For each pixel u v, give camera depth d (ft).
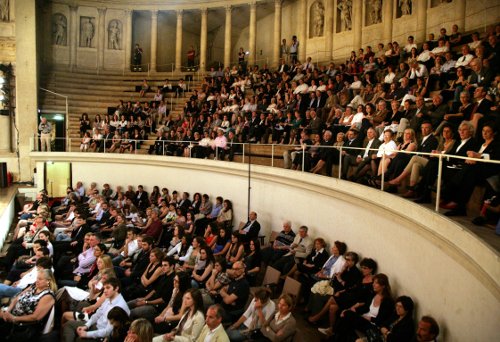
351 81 51.98
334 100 46.57
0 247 43.80
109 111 75.41
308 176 35.86
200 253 33.42
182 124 64.49
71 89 80.23
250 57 81.35
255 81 69.05
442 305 19.66
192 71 89.76
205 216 50.72
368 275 27.20
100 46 90.43
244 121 54.75
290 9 81.82
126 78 87.20
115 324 20.59
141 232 47.91
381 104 36.50
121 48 91.56
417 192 23.21
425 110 31.78
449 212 19.67
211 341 21.02
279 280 33.65
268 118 50.96
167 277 28.32
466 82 33.50
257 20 89.66
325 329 26.35
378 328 22.63
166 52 96.17
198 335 22.02
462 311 17.69
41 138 68.74
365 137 33.63
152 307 26.68
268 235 44.62
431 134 25.14
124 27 90.74
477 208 21.67
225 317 26.11
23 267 33.27
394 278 25.43
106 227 50.75
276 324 23.40
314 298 28.91
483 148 20.56
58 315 26.48
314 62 74.23
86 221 46.60
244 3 81.87
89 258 34.37
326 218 35.35
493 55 32.04
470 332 16.93
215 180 54.65
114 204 57.67
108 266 28.30
